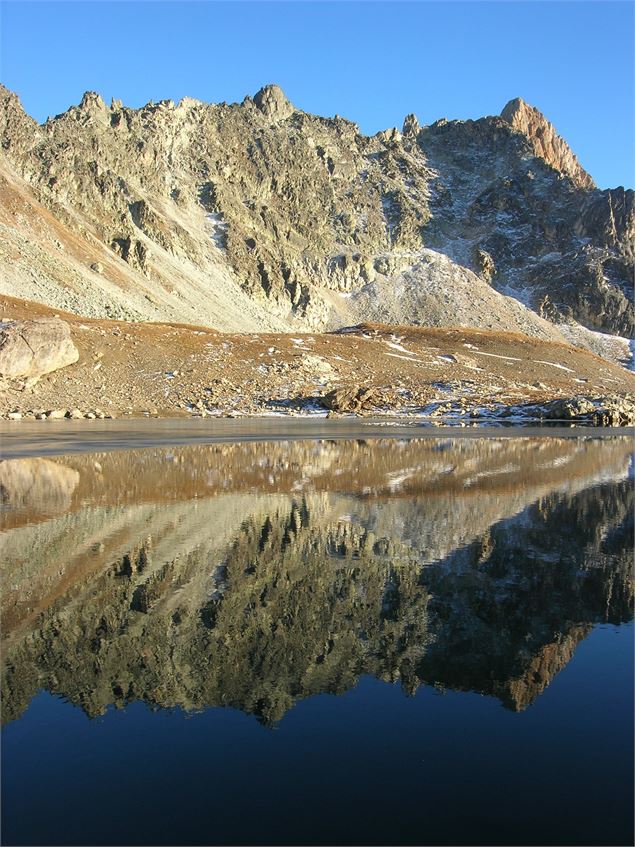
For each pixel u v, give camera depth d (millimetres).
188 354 86125
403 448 38312
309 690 7297
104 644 8617
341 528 15867
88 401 69062
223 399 75312
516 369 103375
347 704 6953
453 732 6355
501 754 5973
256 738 6293
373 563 12656
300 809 5211
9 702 7043
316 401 77250
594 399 76062
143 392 74125
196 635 8945
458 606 10164
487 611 9922
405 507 18750
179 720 6660
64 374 73812
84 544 14109
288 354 91062
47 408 65375
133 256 164500
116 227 174250
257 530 15602
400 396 81812
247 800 5336
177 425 56281
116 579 11508
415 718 6668
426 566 12469
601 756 5949
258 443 40219
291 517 17250
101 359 79375
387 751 6055
